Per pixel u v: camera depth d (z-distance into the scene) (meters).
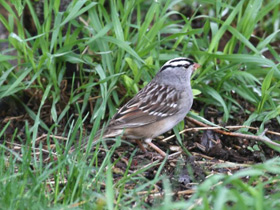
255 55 11.39
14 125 11.82
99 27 11.62
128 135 10.45
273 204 7.20
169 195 7.86
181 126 11.29
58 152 9.17
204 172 9.81
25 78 12.20
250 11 11.89
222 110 12.05
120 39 11.33
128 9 11.62
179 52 12.01
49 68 11.24
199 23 15.20
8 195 7.73
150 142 10.65
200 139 11.20
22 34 11.52
